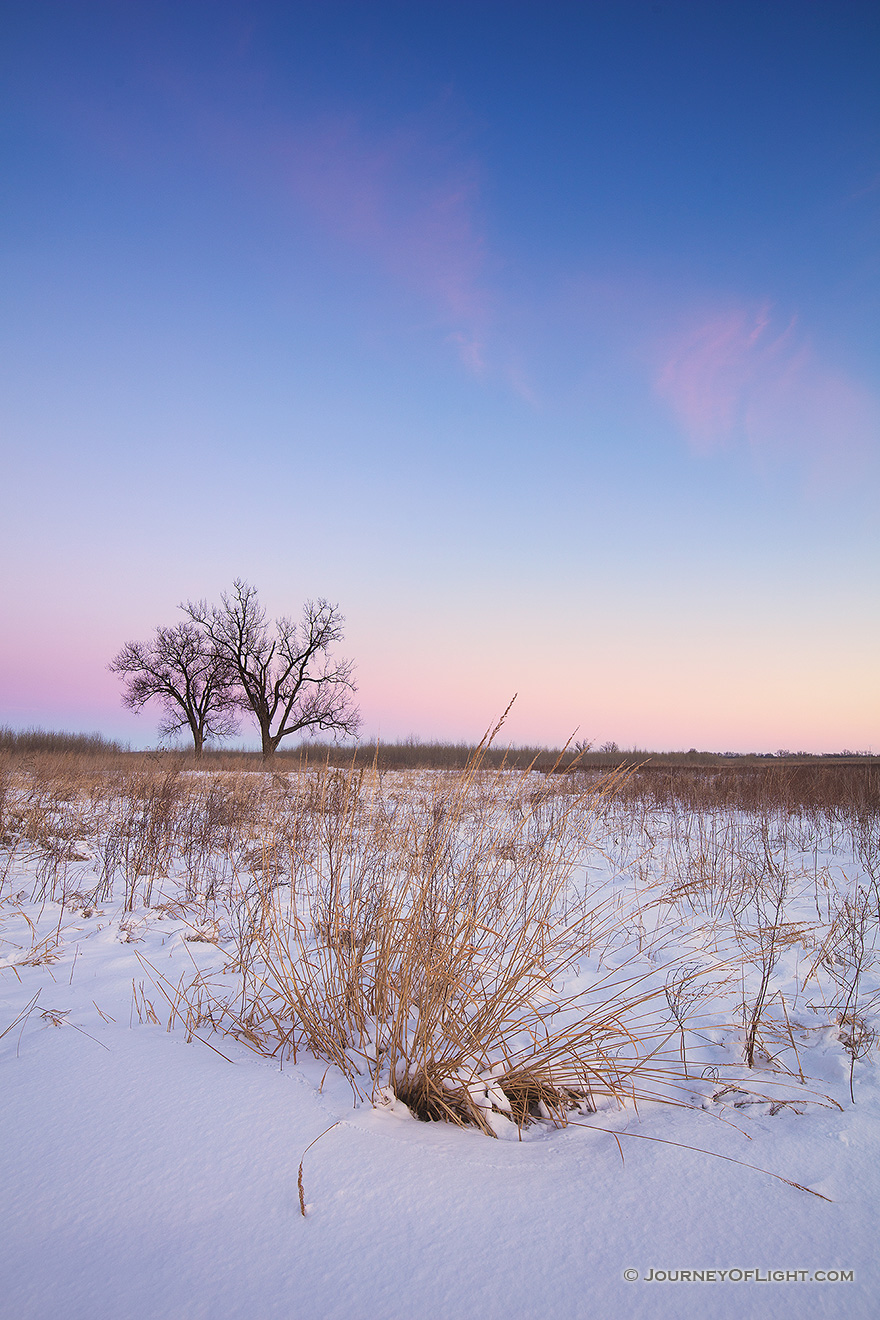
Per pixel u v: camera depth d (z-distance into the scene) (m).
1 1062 2.73
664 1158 2.30
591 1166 2.25
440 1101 2.62
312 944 4.27
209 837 8.01
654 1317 1.58
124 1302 1.56
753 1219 1.96
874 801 11.90
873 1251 1.83
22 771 13.90
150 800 9.23
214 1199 1.93
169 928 5.15
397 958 3.33
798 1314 1.60
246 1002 3.47
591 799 3.78
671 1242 1.85
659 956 4.68
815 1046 3.29
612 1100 2.84
